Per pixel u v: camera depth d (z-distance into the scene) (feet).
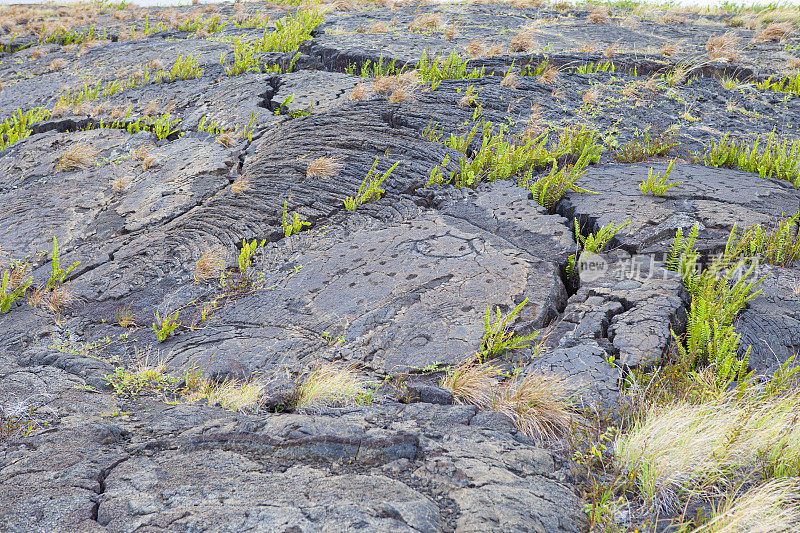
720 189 20.76
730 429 9.68
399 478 8.63
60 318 17.30
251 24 53.57
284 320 15.84
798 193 20.67
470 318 14.83
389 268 17.54
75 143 30.58
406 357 13.71
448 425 10.73
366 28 48.37
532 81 33.32
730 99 31.53
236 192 23.18
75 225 23.16
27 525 7.51
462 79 33.53
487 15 53.67
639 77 34.35
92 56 47.01
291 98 31.99
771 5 53.98
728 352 12.35
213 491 8.13
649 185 20.38
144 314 17.07
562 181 21.36
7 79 44.75
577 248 17.69
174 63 41.22
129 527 7.42
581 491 8.92
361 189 22.39
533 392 11.53
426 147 25.25
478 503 7.95
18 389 12.08
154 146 29.76
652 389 11.40
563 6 57.72
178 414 11.01
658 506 8.66
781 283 15.39
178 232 21.26
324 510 7.60
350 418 10.89
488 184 22.88
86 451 9.30
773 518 7.90
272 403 12.11
